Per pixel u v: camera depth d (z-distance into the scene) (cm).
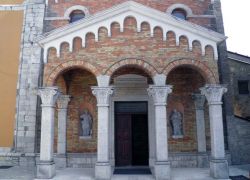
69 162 1644
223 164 1298
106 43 1388
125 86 1684
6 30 1847
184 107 1694
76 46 1395
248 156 1669
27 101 1736
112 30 1398
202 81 1644
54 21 1828
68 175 1405
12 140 1711
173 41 1388
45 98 1371
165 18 1386
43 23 1830
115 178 1337
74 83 1741
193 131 1673
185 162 1628
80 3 1828
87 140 1689
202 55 1384
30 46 1806
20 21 1856
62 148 1645
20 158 1669
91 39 1398
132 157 1673
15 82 1777
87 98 1722
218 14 1808
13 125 1728
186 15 1808
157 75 1357
